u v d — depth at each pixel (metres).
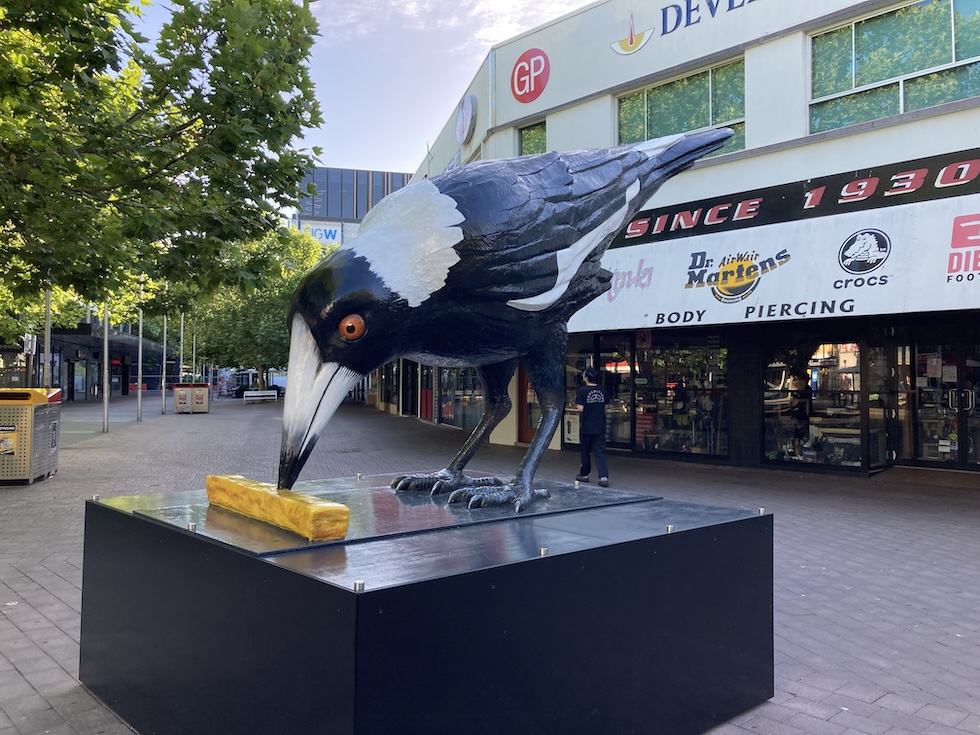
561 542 2.65
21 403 9.44
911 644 4.10
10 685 3.54
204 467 11.36
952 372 10.73
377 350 2.89
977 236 7.65
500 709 2.28
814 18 9.77
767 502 8.32
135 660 3.08
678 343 12.32
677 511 3.43
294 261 30.52
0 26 5.87
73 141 6.46
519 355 3.54
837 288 8.54
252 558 2.37
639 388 12.82
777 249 9.19
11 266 7.60
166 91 6.67
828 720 3.18
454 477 3.89
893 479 10.02
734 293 9.44
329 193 55.25
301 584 2.14
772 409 11.16
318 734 2.06
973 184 8.13
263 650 2.31
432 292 2.91
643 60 11.75
